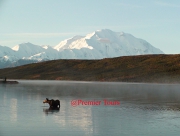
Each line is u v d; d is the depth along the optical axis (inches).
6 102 1699.1
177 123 1088.8
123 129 992.2
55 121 1111.6
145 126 1036.5
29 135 900.0
